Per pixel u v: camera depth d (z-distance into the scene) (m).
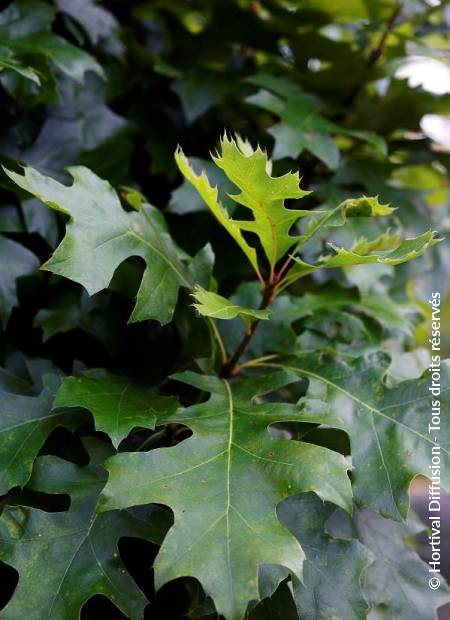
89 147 0.46
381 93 0.57
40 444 0.33
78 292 0.42
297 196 0.30
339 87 0.52
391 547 0.39
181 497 0.27
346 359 0.41
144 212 0.36
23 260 0.40
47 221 0.41
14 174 0.29
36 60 0.41
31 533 0.29
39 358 0.41
